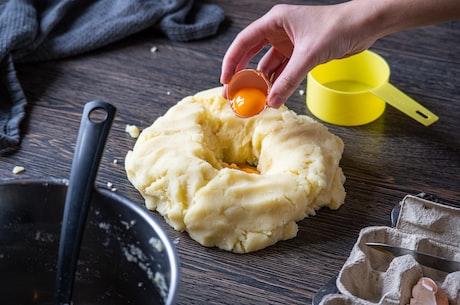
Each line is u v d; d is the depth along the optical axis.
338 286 0.97
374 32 1.15
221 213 1.08
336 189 1.18
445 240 1.08
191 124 1.21
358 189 1.21
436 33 1.62
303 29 1.15
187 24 1.64
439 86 1.46
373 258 1.05
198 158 1.14
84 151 0.89
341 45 1.14
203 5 1.71
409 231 1.09
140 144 1.19
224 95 1.26
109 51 1.58
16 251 0.99
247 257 1.08
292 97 1.42
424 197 1.19
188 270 1.06
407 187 1.21
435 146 1.30
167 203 1.13
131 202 0.92
